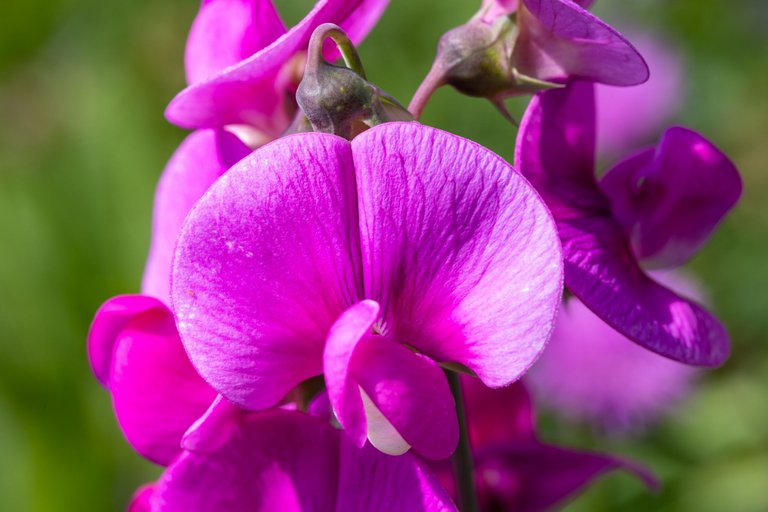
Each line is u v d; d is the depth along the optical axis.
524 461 0.17
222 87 0.14
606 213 0.15
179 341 0.14
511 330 0.13
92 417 0.28
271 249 0.13
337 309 0.13
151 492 0.15
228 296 0.13
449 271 0.13
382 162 0.13
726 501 0.28
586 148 0.15
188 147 0.15
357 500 0.14
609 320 0.14
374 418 0.13
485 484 0.17
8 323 0.29
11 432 0.28
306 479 0.14
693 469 0.28
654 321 0.14
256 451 0.14
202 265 0.13
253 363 0.13
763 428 0.29
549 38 0.14
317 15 0.14
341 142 0.13
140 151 0.32
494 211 0.13
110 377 0.14
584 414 0.28
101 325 0.14
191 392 0.14
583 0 0.14
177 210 0.15
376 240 0.13
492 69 0.14
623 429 0.28
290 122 0.15
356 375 0.13
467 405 0.17
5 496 0.27
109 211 0.31
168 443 0.14
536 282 0.13
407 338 0.13
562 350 0.28
